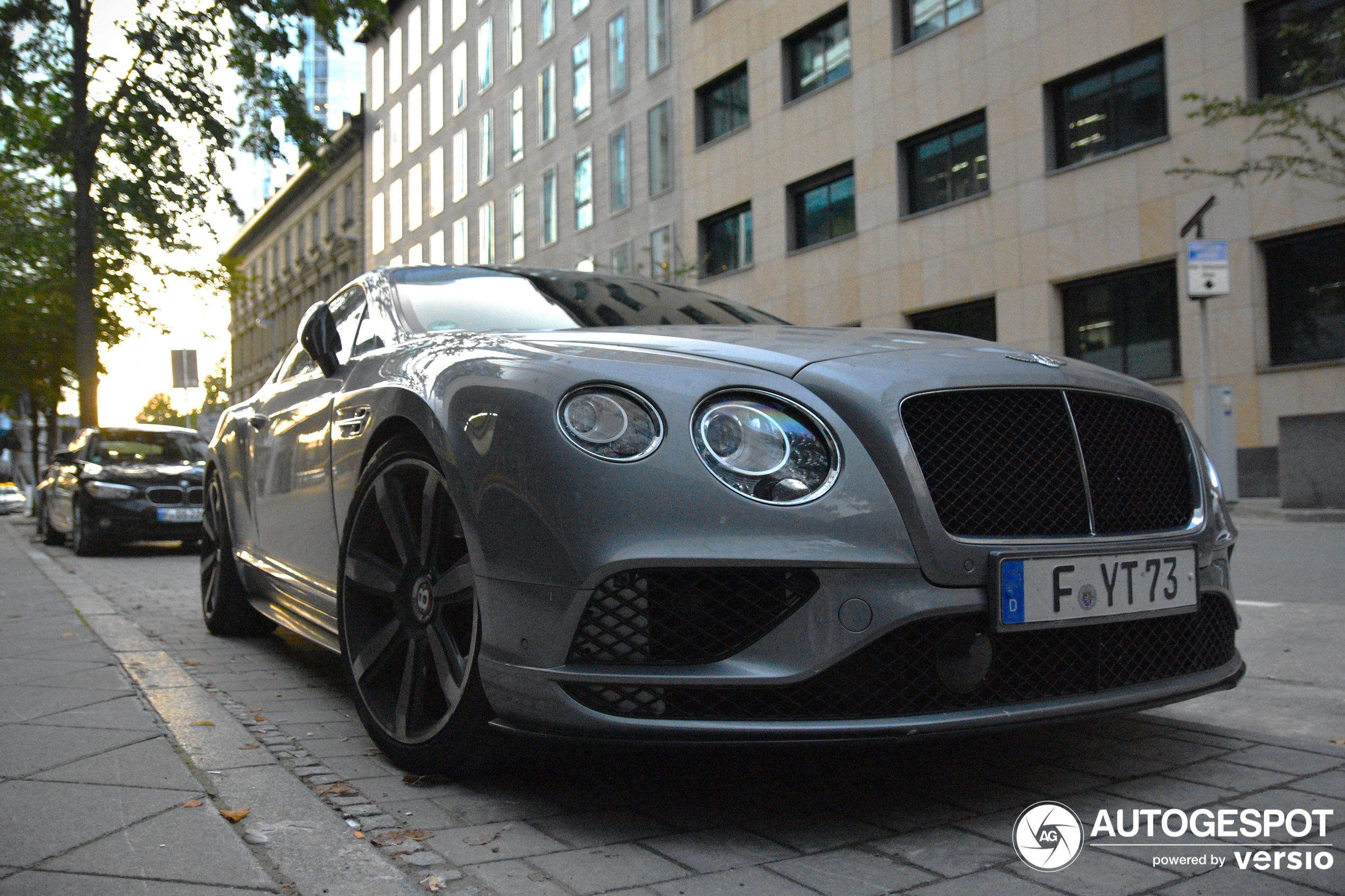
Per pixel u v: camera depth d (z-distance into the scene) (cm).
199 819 222
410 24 4441
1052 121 1800
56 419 2808
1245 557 773
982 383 241
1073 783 262
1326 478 1172
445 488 260
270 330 6181
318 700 362
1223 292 1342
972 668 229
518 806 244
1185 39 1586
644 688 220
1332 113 1405
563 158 3244
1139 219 1648
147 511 1091
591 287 371
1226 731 311
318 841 217
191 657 450
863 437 229
